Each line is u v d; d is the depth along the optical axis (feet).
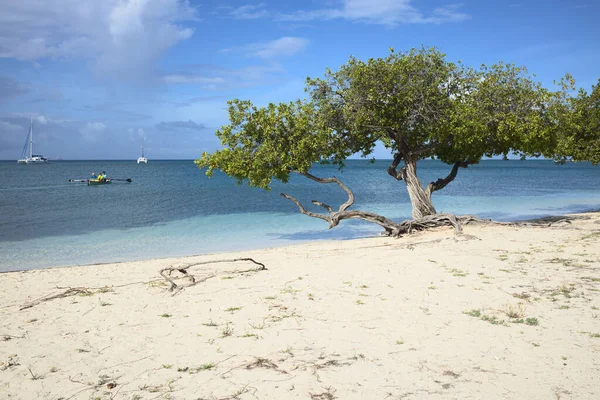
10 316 29.45
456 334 22.93
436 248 48.78
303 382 18.22
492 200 124.67
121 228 82.79
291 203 125.49
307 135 63.82
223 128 64.28
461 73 68.44
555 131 66.39
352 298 30.14
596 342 21.34
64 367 20.58
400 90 64.90
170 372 19.65
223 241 69.62
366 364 19.76
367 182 226.58
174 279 39.91
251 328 25.00
